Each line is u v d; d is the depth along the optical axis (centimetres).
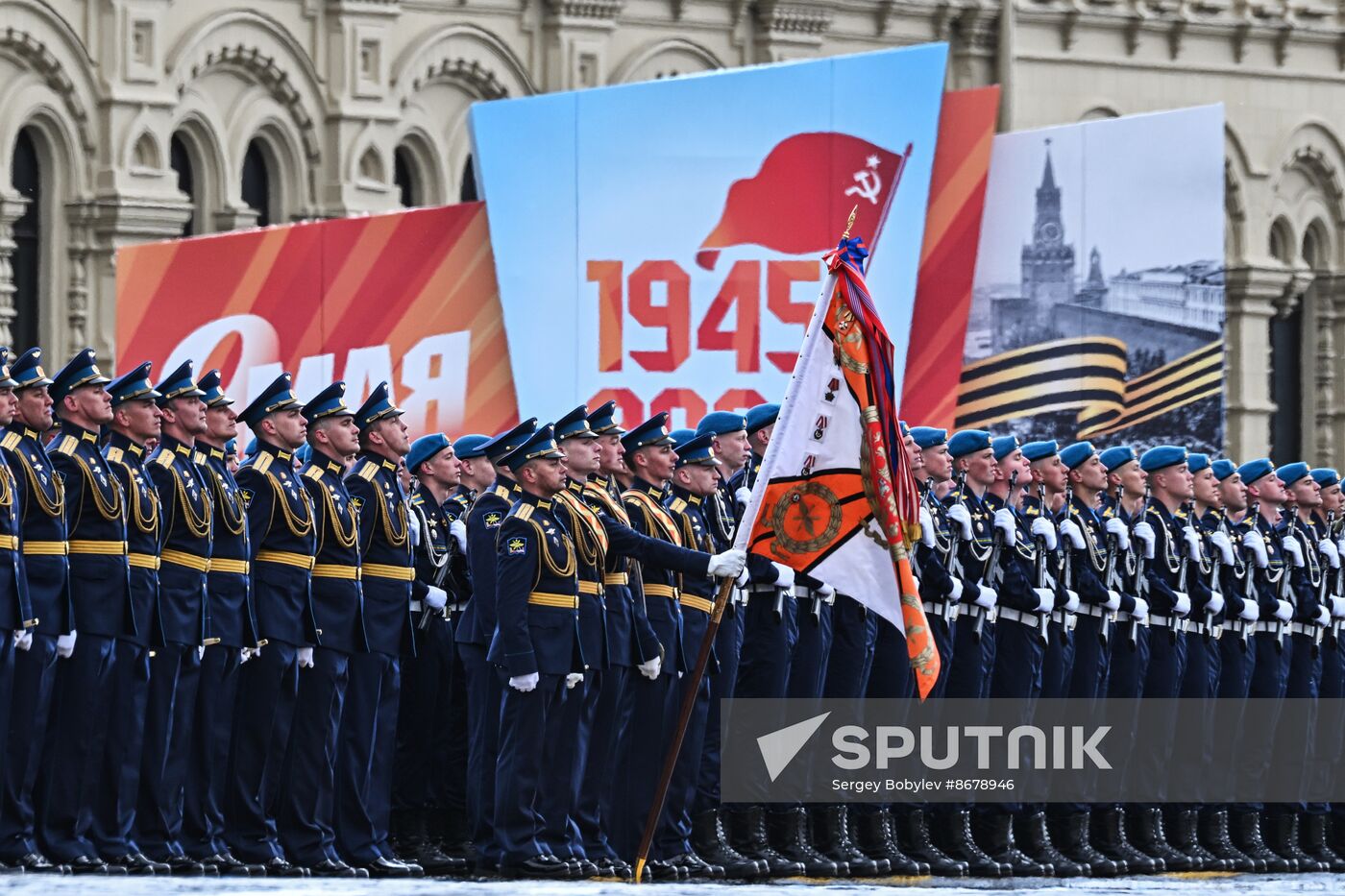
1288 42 9069
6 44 6394
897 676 4669
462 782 4400
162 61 6669
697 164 6525
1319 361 9312
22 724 3647
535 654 3912
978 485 4838
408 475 4294
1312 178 9262
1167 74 8762
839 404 3656
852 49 8125
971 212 6944
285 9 6938
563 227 6406
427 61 7238
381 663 4084
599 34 7562
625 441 4278
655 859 4209
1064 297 7106
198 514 3853
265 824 3969
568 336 6406
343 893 3297
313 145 7038
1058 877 4884
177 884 3438
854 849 4584
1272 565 5478
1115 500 5194
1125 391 7125
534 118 6372
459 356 6278
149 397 3816
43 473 3666
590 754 4094
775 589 4416
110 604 3744
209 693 3888
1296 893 4303
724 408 6550
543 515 3941
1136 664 5116
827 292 3650
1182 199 7088
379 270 6169
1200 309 7112
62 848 3734
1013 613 4847
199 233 6862
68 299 6581
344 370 6125
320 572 4012
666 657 4188
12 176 6538
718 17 7850
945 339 6962
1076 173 7094
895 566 3625
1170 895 4134
